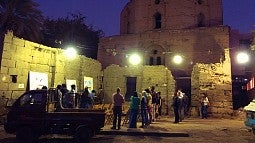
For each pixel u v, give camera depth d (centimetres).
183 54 2702
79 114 1073
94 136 1187
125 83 2489
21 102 1080
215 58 2573
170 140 1100
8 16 2250
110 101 2505
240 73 2955
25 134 1041
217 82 2297
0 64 1414
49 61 1825
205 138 1157
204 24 3169
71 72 2069
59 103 1138
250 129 1277
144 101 1452
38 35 2470
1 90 1413
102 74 2583
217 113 2202
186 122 1770
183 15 3003
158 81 2386
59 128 1055
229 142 1062
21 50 1564
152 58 2878
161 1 3131
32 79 1636
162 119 1934
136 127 1394
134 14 3278
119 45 2980
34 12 2377
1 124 1405
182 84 2684
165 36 2791
